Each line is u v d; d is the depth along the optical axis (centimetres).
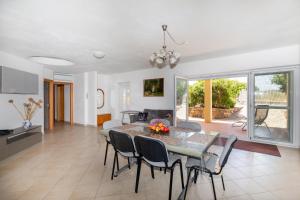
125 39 308
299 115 369
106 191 219
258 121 432
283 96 396
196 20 237
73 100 735
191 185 232
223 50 387
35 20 233
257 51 402
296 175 257
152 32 277
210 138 222
